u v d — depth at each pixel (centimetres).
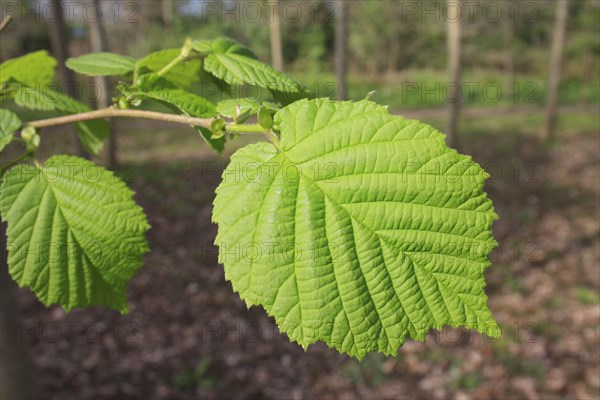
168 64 112
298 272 74
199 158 1309
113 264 99
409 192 76
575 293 824
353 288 75
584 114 2191
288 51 2167
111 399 593
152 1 1975
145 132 1549
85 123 141
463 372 647
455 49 1225
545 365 660
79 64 109
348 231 75
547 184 1306
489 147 1606
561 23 1683
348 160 76
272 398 616
